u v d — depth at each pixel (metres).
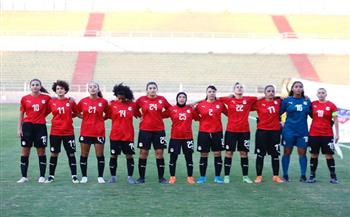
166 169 11.07
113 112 9.35
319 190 8.83
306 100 9.59
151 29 49.91
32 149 13.70
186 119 9.44
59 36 45.88
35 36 45.66
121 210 7.29
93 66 42.41
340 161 12.23
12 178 9.74
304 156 9.72
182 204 7.68
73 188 8.84
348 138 15.50
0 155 12.56
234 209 7.40
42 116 9.42
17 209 7.33
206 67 42.81
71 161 9.45
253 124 21.11
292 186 9.18
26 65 42.19
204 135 9.52
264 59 44.62
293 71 42.25
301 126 9.59
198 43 46.38
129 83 39.19
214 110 9.49
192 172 9.84
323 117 9.52
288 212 7.25
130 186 9.08
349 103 15.50
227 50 46.38
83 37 45.84
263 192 8.62
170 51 46.19
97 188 8.86
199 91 37.38
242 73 41.75
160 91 37.03
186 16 54.34
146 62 43.53
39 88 9.43
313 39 46.44
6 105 30.25
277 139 9.58
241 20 53.34
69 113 9.37
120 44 45.97
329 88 15.64
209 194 8.43
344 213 7.23
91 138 9.35
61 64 42.72
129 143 9.36
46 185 9.09
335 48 46.19
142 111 9.45
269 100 9.57
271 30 50.38
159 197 8.16
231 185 9.25
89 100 9.37
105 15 54.38
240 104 9.55
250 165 11.67
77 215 7.01
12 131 17.44
